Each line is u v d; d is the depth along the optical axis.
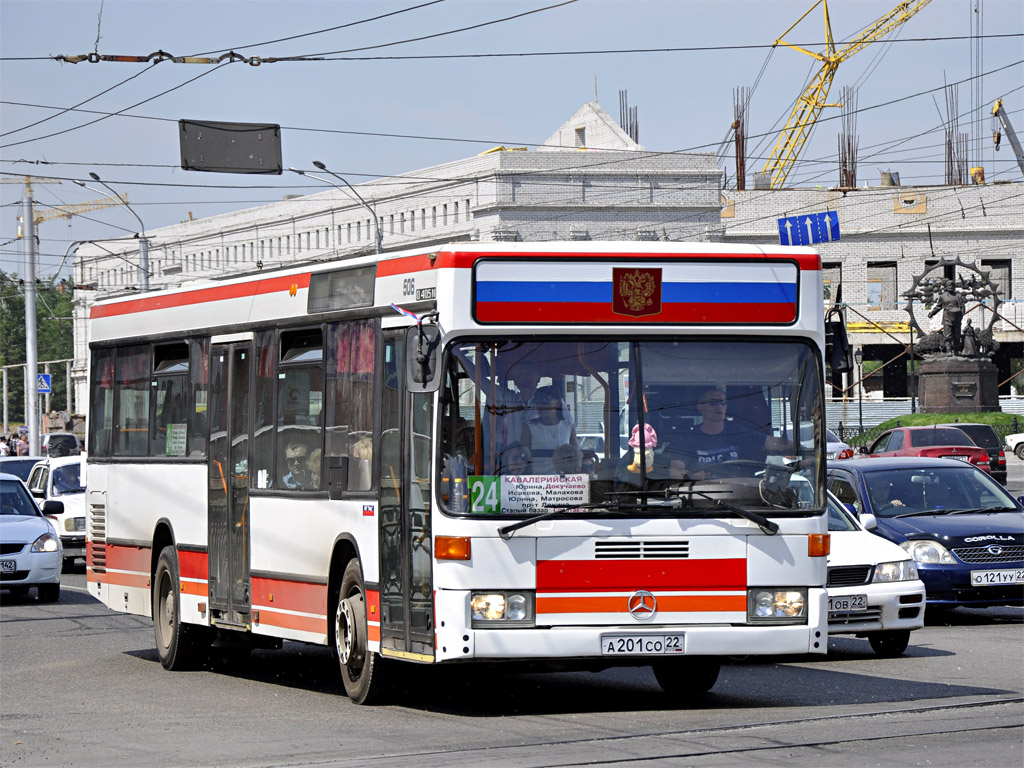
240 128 48.19
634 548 18.22
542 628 18.06
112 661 27.78
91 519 30.50
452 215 159.75
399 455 19.31
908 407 128.88
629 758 15.58
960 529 30.23
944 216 161.62
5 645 30.56
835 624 25.44
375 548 19.97
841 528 27.81
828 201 162.88
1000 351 162.38
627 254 18.69
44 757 17.08
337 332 21.42
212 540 25.00
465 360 18.36
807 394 18.95
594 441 18.41
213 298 25.48
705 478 18.48
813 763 15.03
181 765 16.22
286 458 22.72
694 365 18.72
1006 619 32.19
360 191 172.00
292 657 28.66
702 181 156.88
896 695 20.69
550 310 18.52
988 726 17.31
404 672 20.44
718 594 18.36
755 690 21.80
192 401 26.08
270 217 185.00
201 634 26.06
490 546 18.06
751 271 18.95
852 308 160.88
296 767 15.78
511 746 16.69
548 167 153.88
